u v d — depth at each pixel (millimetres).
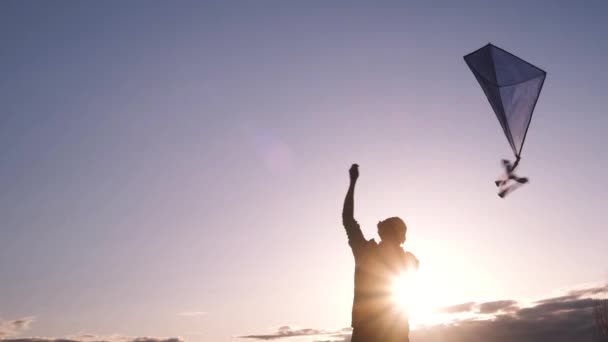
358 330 5258
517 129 5238
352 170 5492
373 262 5281
